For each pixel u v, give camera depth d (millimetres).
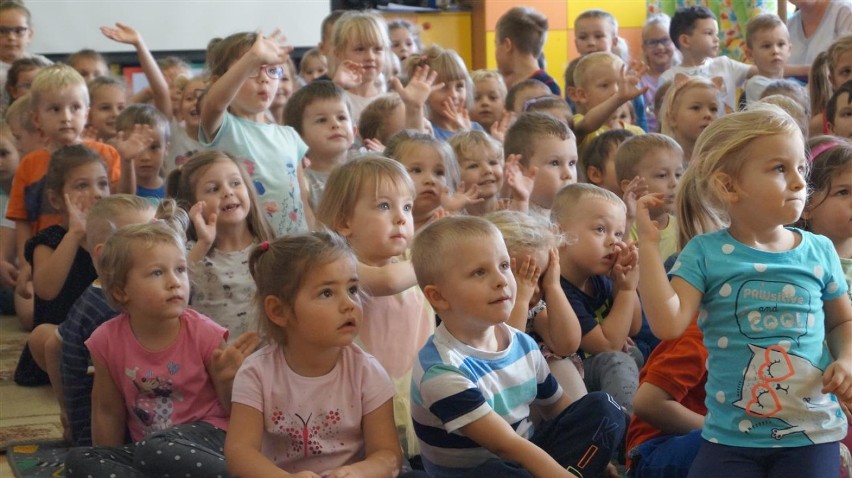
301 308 2035
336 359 2115
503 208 3146
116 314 2646
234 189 2904
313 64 5594
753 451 1989
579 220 2709
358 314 2062
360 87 4492
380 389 2115
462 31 8156
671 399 2359
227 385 2344
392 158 2857
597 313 2812
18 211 4234
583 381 2590
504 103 4977
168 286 2334
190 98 4289
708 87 4000
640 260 2029
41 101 4301
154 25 6906
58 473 2592
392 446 2086
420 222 2975
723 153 1995
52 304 3457
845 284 2082
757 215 1988
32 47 6660
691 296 2020
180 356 2385
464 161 3234
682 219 2227
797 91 4434
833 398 2023
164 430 2250
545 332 2553
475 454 2113
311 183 3701
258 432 2039
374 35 4457
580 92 4777
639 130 4559
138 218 2816
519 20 5621
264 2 7141
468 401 2014
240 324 2840
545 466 1991
